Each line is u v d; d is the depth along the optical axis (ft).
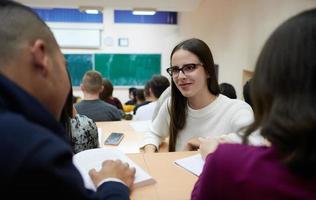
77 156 3.04
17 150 1.33
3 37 1.60
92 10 14.28
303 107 1.39
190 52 4.35
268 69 1.53
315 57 1.39
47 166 1.34
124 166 2.68
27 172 1.31
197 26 18.33
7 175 1.29
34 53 1.66
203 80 4.49
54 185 1.38
